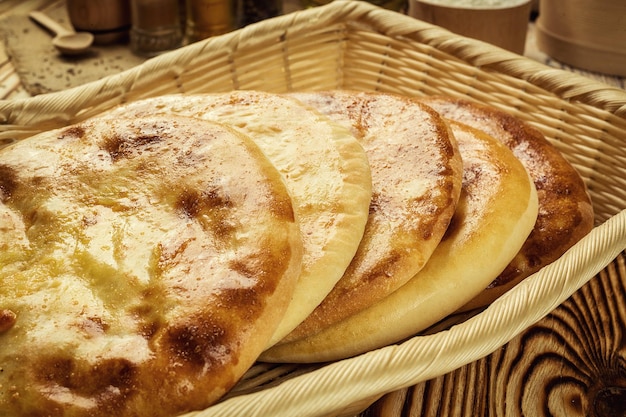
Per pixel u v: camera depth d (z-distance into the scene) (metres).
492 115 0.63
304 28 0.74
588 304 0.59
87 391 0.37
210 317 0.38
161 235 0.42
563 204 0.55
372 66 0.76
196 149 0.46
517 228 0.49
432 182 0.49
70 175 0.47
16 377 0.38
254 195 0.42
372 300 0.45
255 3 1.03
